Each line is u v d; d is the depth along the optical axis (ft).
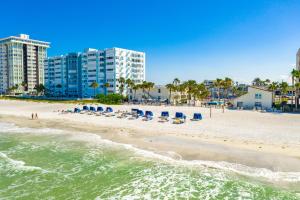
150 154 94.48
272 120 158.51
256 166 77.46
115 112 201.46
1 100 405.80
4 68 652.48
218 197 61.67
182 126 140.77
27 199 63.36
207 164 81.51
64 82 510.99
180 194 64.03
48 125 165.27
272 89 259.60
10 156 97.71
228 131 125.90
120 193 65.57
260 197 60.44
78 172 79.97
